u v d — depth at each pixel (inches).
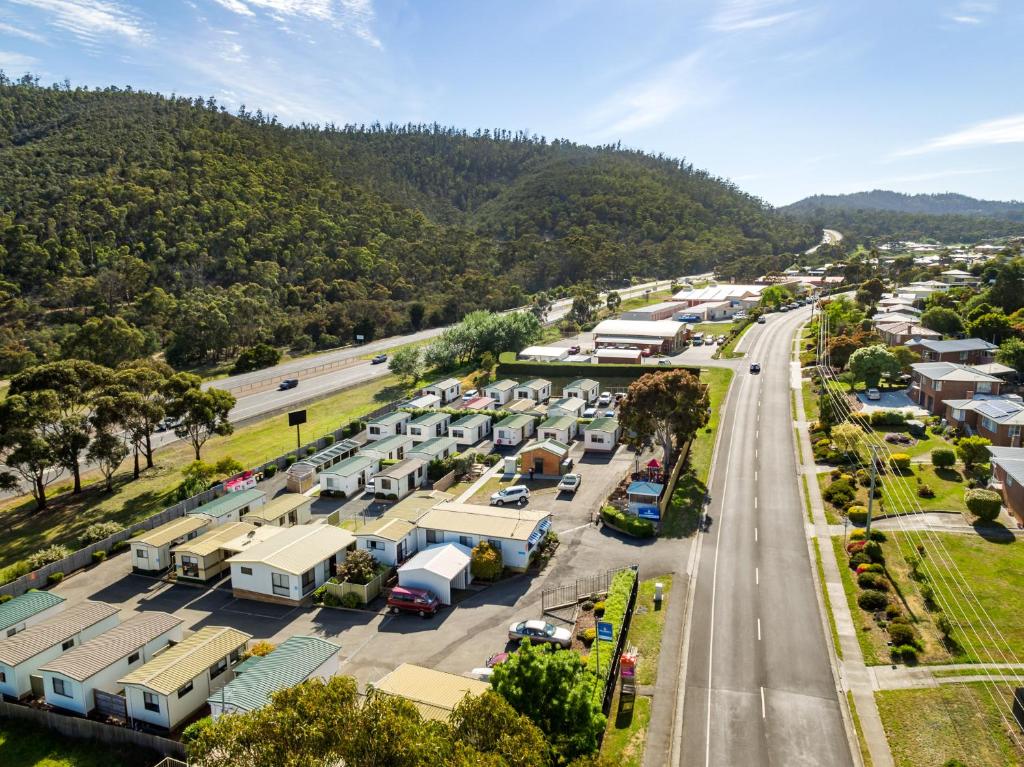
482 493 2906.0
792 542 2319.1
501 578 2198.6
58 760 1504.7
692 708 1544.0
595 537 2438.5
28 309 5984.3
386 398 4559.5
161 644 1828.2
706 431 3467.0
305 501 2687.0
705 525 2472.9
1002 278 5310.0
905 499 2513.5
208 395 3292.3
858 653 1727.4
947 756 1376.7
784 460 3053.6
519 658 1275.8
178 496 2896.2
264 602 2142.0
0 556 2474.2
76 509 2869.1
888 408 3577.8
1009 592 1897.1
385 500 2910.9
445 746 955.3
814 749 1414.9
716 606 1957.4
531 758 951.0
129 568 2391.7
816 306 7012.8
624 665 1631.4
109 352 5123.0
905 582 2003.0
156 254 7204.7
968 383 3356.3
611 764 1018.7
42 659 1760.6
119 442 3068.4
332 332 6825.8
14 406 2694.4
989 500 2257.6
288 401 4539.9
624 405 2878.9
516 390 4382.4
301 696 959.6
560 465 3051.2
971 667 1632.6
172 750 1481.3
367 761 900.6
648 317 6702.8
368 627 1953.7
